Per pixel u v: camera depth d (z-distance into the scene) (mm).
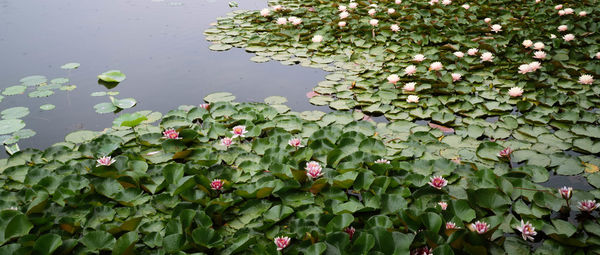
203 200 2305
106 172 2547
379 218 2131
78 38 5582
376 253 1904
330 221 2125
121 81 4344
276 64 4809
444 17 5992
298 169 2631
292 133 3195
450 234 2037
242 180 2564
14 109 3705
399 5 6508
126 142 3061
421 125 3326
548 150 2910
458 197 2439
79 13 6746
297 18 5742
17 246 1958
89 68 4652
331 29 5582
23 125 3416
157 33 5832
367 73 4398
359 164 2697
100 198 2402
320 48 5195
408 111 3584
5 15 6578
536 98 3590
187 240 2000
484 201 2334
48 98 3982
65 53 5055
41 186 2457
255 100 3947
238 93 4102
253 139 3135
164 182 2488
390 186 2479
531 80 3998
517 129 3207
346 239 1976
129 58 4941
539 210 2320
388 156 2840
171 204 2359
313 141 2893
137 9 7059
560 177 2693
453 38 5227
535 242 2197
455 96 3744
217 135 3143
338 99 3857
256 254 2008
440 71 4324
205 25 6184
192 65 4777
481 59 4645
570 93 3752
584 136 3031
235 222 2246
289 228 2160
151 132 3230
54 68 4629
